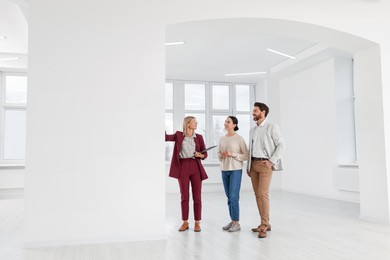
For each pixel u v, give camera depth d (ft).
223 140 13.48
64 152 11.62
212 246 10.98
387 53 15.14
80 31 12.06
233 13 13.32
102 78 12.11
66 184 11.55
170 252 10.32
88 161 11.76
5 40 21.34
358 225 14.26
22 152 27.02
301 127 27.17
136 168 12.09
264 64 27.20
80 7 12.13
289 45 22.63
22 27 19.17
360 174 15.92
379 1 15.23
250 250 10.50
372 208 15.23
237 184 13.12
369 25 14.98
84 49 12.05
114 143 12.01
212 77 30.32
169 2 12.87
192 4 13.04
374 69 15.35
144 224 11.98
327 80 24.02
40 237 11.25
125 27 12.42
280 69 26.86
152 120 12.37
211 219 15.89
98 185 11.77
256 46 22.77
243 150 13.23
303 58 23.82
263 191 12.39
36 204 11.31
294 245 11.06
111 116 12.07
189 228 13.87
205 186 29.86
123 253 10.28
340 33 14.80
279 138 12.27
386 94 14.94
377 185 15.01
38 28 11.76
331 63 23.63
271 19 13.67
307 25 14.32
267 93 30.32
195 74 29.22
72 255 10.11
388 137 14.78
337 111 23.08
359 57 16.28
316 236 12.29
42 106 11.59
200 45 22.36
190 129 13.32
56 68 11.78
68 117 11.75
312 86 25.80
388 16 15.30
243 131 32.32
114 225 11.77
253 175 12.92
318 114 24.98
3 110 26.63
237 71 28.91
